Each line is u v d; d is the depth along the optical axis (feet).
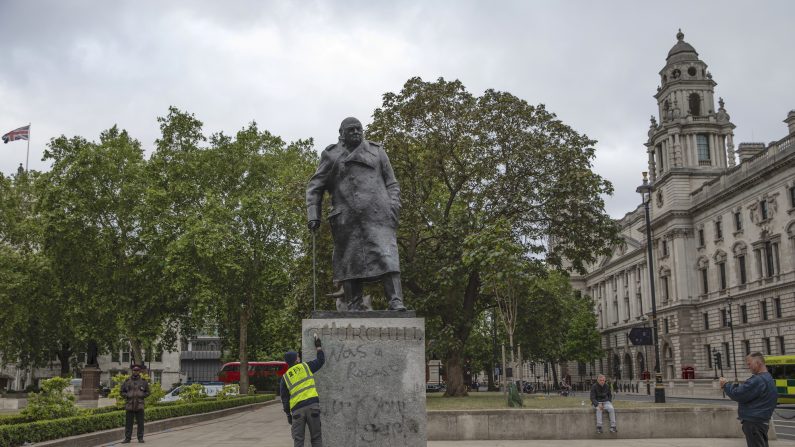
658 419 59.16
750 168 219.41
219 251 133.80
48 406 58.18
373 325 29.71
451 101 104.94
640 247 306.35
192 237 134.51
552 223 109.50
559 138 109.09
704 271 252.62
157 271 145.07
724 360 233.96
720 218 240.32
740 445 52.54
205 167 147.23
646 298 300.61
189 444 57.77
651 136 287.28
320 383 29.32
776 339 204.03
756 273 214.69
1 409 120.26
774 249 205.77
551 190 104.32
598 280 380.78
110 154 149.07
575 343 289.12
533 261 109.09
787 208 198.59
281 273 142.51
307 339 29.66
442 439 57.11
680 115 276.82
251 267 144.66
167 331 165.27
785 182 199.82
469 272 96.43
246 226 143.64
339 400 29.19
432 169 105.40
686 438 58.54
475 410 57.93
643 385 216.13
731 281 230.89
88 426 59.88
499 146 107.76
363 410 29.12
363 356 29.50
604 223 108.27
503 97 105.91
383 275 30.83
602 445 52.85
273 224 145.28
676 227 261.65
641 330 110.73
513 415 57.82
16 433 48.47
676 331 261.24
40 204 145.07
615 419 58.23
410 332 29.68
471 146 105.50
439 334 101.24
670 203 265.95
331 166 32.22
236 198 144.56
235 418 95.14
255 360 220.43
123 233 149.28
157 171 147.13
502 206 106.93
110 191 148.66
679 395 190.80
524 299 112.16
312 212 31.83
